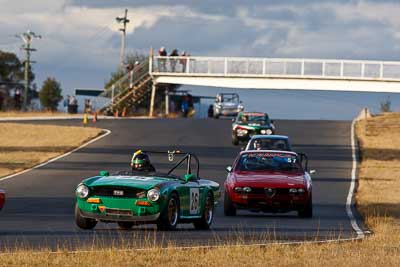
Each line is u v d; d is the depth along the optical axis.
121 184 51.69
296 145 143.62
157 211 51.50
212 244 46.53
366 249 45.09
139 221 51.59
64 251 41.44
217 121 192.25
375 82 198.88
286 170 69.25
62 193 82.75
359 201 79.50
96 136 153.75
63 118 197.12
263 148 99.44
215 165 114.94
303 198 65.56
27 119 191.88
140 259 39.75
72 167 110.81
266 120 143.62
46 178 97.56
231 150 135.62
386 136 159.38
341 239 49.81
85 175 101.31
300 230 56.19
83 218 52.91
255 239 49.47
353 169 114.19
